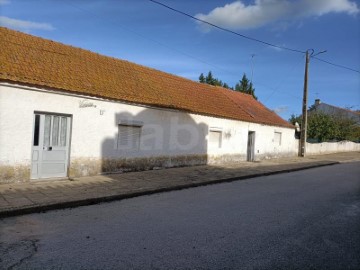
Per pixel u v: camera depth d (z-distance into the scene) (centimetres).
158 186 1038
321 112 3872
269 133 2269
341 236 616
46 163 1057
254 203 875
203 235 590
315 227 666
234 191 1059
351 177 1526
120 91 1298
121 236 572
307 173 1669
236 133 1911
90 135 1159
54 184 987
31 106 995
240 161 1961
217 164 1750
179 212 753
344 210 827
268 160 2197
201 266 459
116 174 1235
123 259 474
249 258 493
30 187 926
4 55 1062
